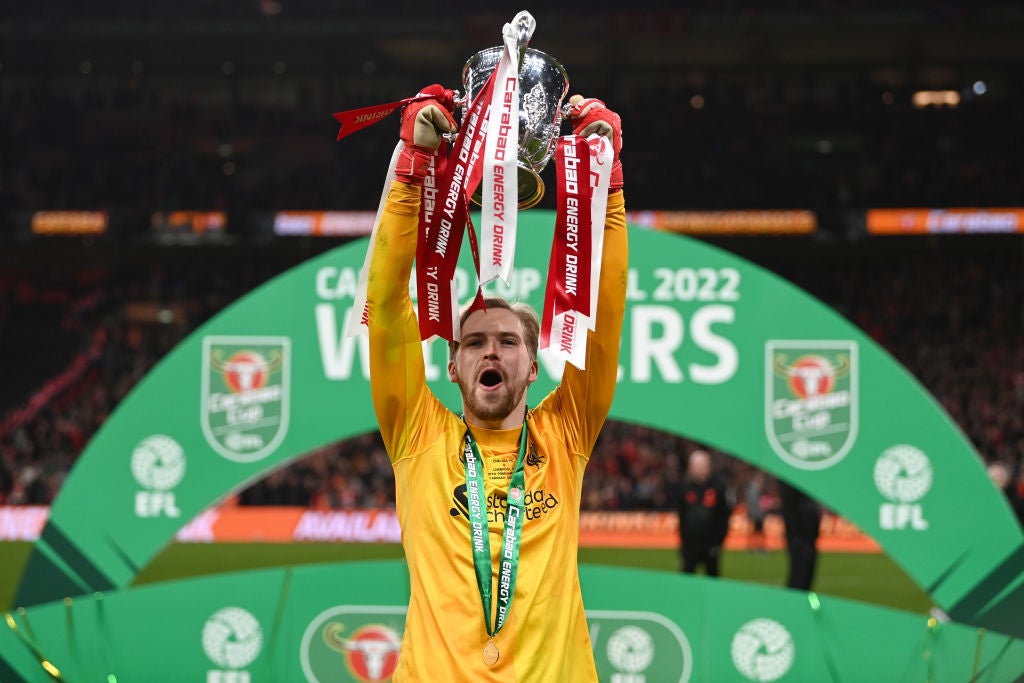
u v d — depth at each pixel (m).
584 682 2.64
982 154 29.45
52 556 5.73
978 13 26.55
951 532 5.52
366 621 5.68
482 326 2.75
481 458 2.73
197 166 30.83
